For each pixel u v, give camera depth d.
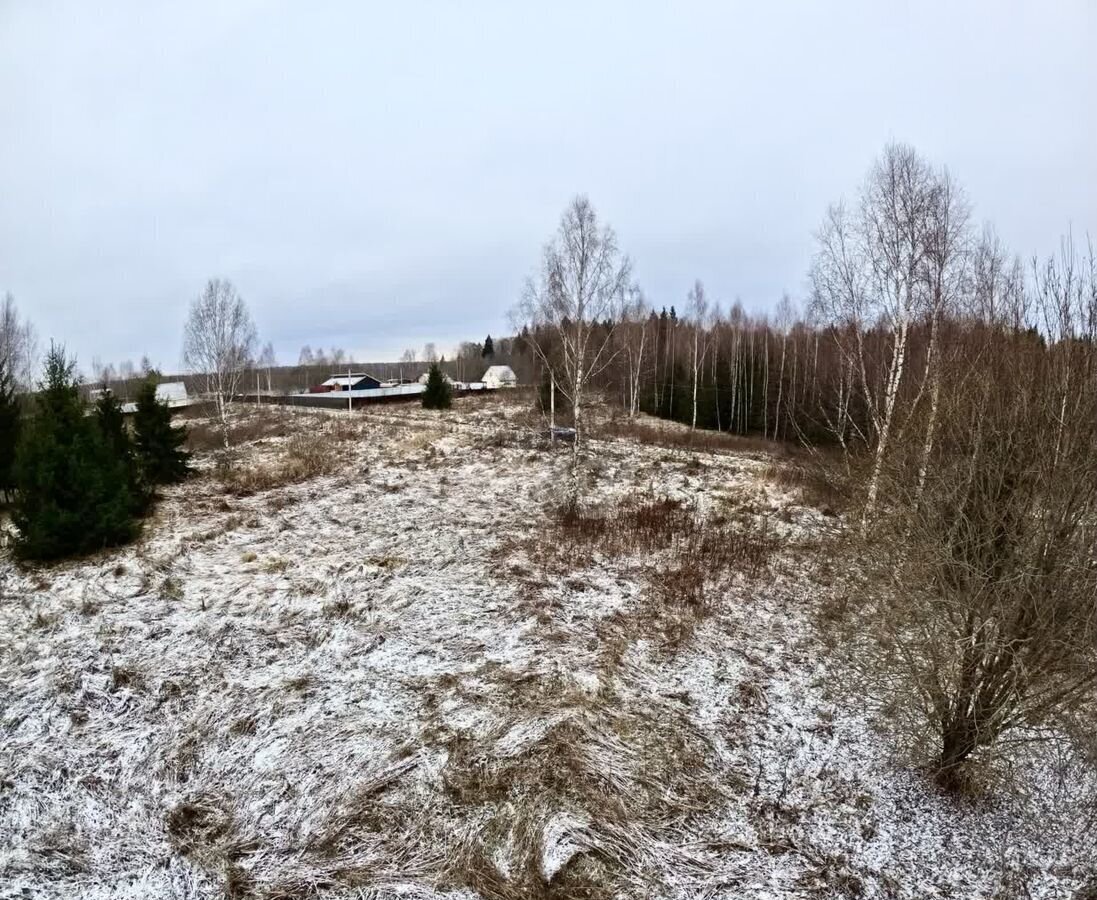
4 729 6.45
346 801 5.68
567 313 15.59
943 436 6.27
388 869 5.03
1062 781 5.94
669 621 9.44
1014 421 5.52
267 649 8.19
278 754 6.26
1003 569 5.46
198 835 5.36
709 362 42.81
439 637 8.62
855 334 17.45
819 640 9.02
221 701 7.06
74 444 11.18
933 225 13.13
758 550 12.38
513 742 6.40
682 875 5.09
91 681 7.24
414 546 12.23
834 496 15.71
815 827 5.68
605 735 6.70
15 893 4.66
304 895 4.79
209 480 17.48
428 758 6.17
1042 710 5.63
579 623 9.22
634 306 37.25
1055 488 5.21
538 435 25.06
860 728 7.09
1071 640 5.26
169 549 11.49
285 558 11.34
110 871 4.94
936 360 9.62
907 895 4.99
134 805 5.63
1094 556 5.18
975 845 5.52
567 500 15.28
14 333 33.25
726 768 6.41
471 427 27.98
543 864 5.07
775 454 26.36
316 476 18.20
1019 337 6.31
